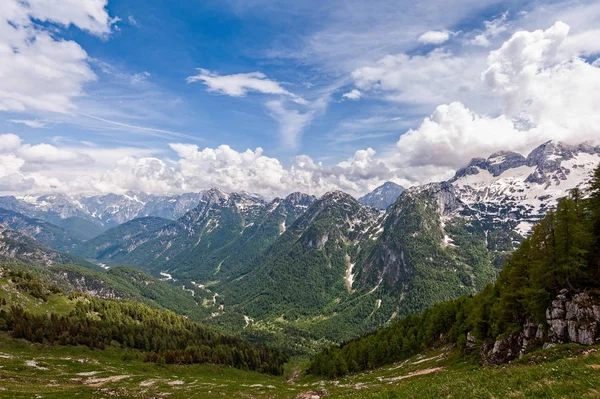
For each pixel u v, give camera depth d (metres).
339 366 145.25
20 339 142.00
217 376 158.75
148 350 179.00
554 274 62.66
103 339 171.38
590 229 66.06
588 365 27.08
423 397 29.73
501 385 27.52
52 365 116.56
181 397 80.38
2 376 83.75
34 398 56.34
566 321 56.78
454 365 82.88
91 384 91.38
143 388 92.19
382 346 139.62
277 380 180.12
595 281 59.06
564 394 21.83
